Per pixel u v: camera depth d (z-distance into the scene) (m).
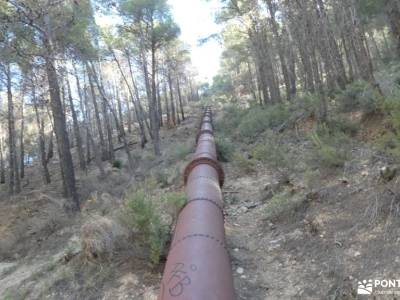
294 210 5.66
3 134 30.98
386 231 4.11
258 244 5.35
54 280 5.78
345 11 14.30
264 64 22.62
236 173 9.53
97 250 5.69
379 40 34.47
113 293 4.88
